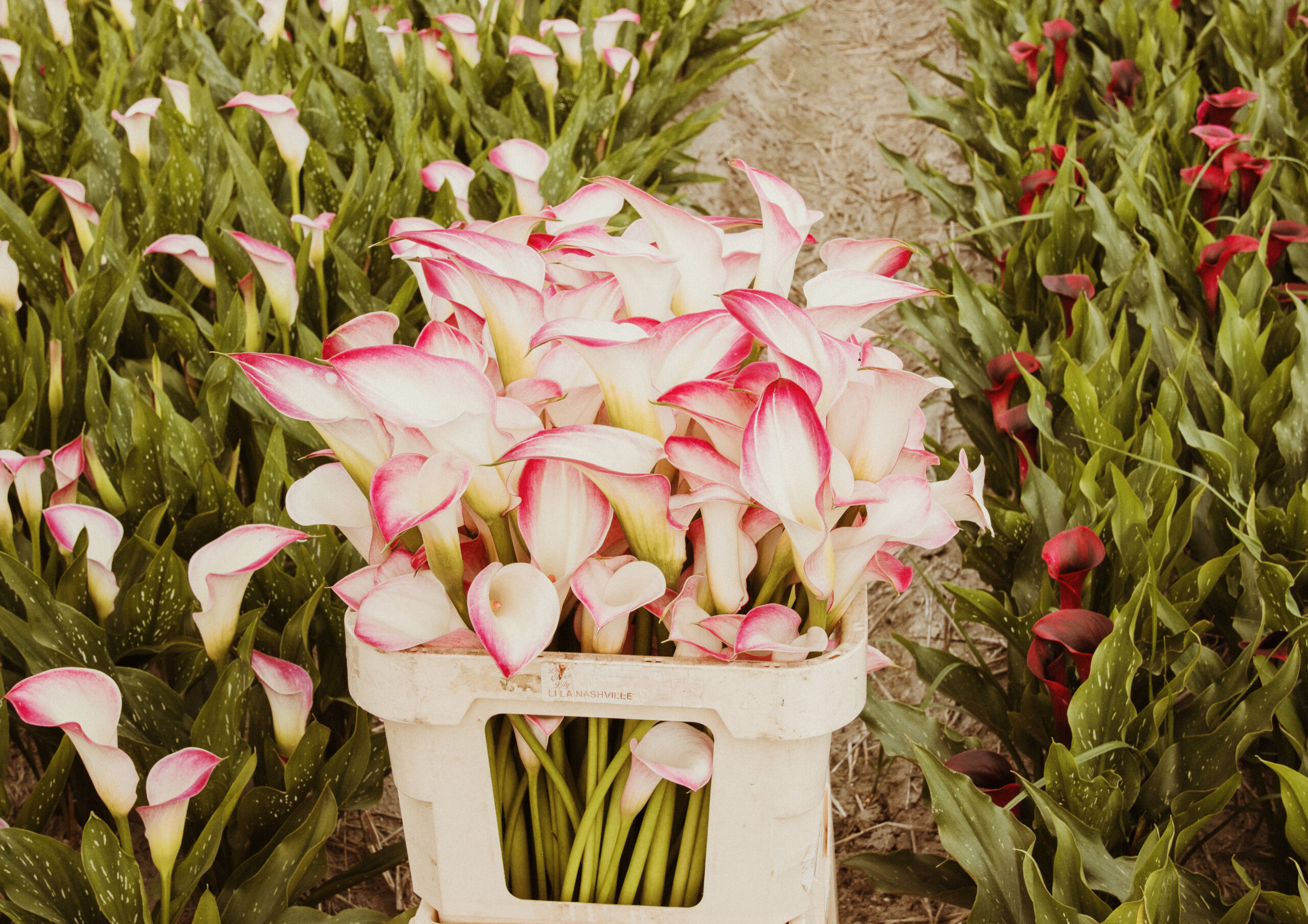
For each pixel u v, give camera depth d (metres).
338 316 2.28
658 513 0.88
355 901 1.65
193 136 2.56
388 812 1.80
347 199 2.29
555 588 0.92
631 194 0.92
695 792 1.04
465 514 1.00
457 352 0.93
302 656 1.45
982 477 1.04
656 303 0.94
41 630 1.39
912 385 0.87
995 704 1.62
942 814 1.16
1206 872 1.65
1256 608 1.56
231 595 1.22
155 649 1.54
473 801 1.04
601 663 0.94
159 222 2.28
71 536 1.31
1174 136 2.72
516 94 2.95
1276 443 1.83
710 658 0.95
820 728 0.94
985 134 3.27
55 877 1.21
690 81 3.52
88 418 1.82
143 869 1.60
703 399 0.85
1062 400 2.08
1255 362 1.84
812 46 4.45
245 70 3.22
